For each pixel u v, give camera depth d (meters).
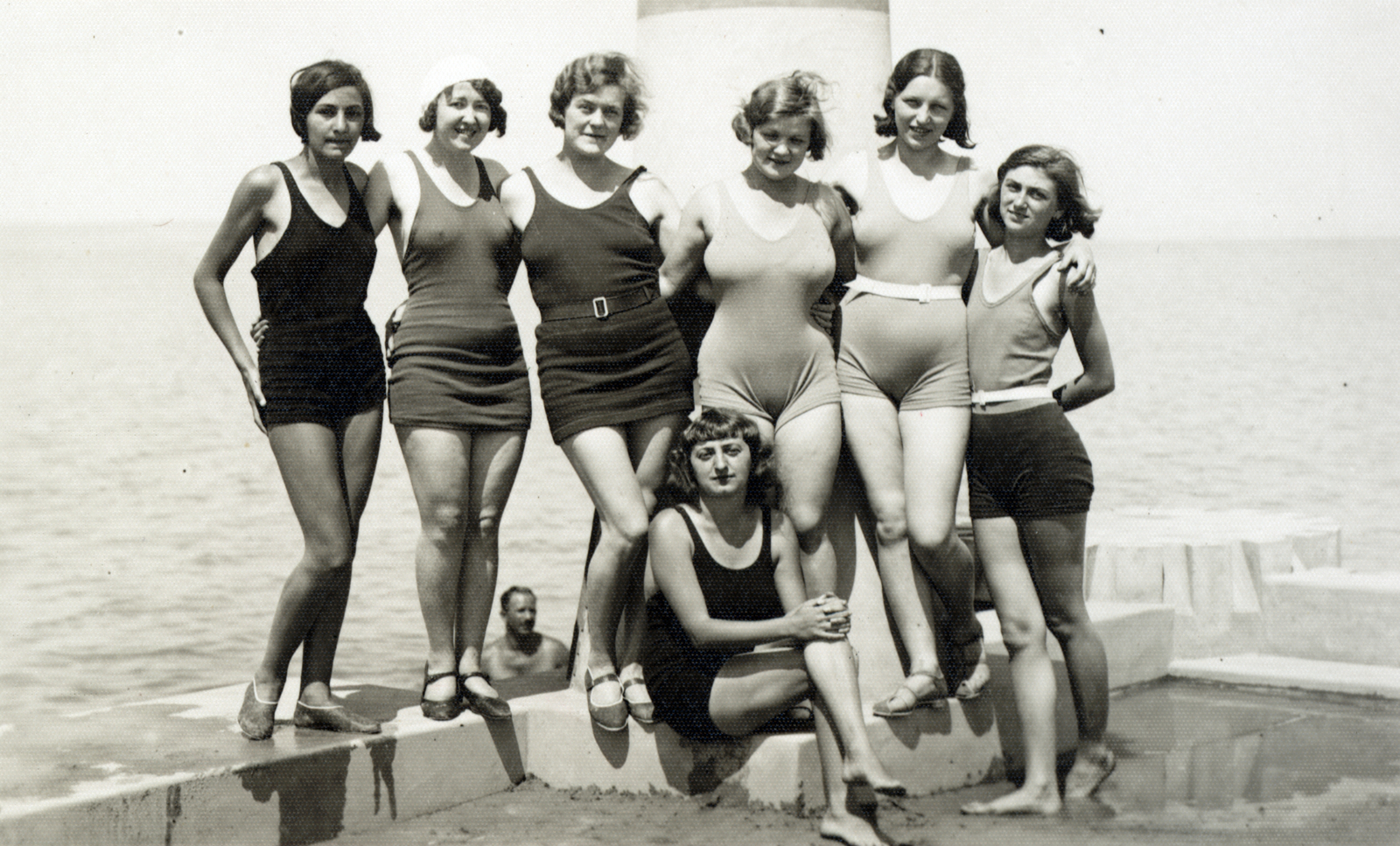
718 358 4.23
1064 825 4.07
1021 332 4.26
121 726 4.18
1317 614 5.89
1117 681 5.59
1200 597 5.98
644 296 4.18
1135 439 28.73
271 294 4.00
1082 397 4.43
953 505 4.31
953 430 4.31
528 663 9.04
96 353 37.53
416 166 4.13
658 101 4.80
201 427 28.89
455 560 4.23
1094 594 6.10
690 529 4.05
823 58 4.68
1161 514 7.00
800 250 4.14
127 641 15.63
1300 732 5.04
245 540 20.62
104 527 21.12
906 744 4.30
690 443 4.02
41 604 17.00
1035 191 4.20
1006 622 4.32
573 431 4.16
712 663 4.08
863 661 4.43
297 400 3.98
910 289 4.28
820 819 4.06
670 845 3.85
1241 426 29.88
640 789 4.29
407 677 13.65
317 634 4.19
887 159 4.35
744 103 4.17
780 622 3.97
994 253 4.35
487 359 4.17
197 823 3.73
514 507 21.97
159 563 19.20
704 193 4.18
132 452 26.52
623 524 4.13
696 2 4.72
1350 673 5.63
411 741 4.14
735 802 4.17
